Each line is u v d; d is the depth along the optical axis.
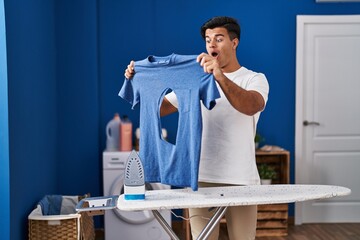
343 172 4.86
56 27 4.44
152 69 2.24
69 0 4.46
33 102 3.46
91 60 4.51
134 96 2.33
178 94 2.14
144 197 2.05
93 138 4.53
